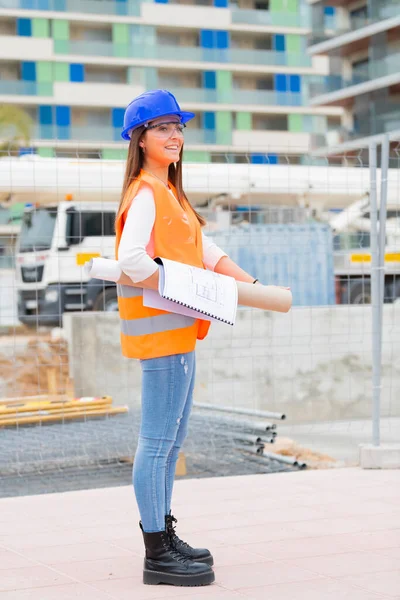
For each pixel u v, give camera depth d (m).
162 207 4.32
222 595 4.12
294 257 13.52
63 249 18.22
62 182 11.77
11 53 73.75
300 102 81.56
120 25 76.62
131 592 4.21
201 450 8.06
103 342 10.42
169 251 4.34
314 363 10.88
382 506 5.93
